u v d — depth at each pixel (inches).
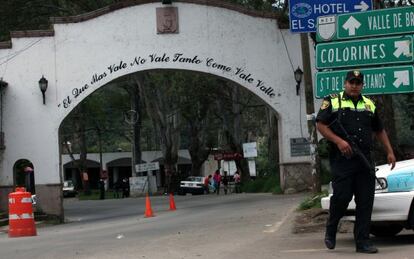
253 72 845.8
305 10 506.0
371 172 287.0
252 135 2603.3
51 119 824.3
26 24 1139.9
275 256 302.7
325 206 331.0
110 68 832.3
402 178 312.3
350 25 401.4
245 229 444.5
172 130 1871.3
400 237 363.3
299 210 521.7
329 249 306.5
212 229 466.6
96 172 3095.5
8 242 498.9
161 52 834.2
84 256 346.9
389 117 625.9
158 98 1780.3
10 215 573.3
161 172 2748.5
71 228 673.6
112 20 834.2
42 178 817.5
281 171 848.9
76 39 831.7
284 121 842.8
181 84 1599.4
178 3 838.5
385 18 394.9
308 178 836.0
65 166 2982.3
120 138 3324.3
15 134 823.1
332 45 404.5
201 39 839.1
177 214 786.8
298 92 840.3
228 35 843.4
